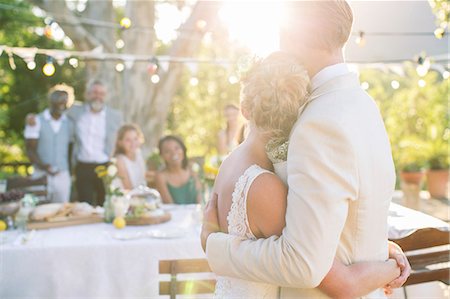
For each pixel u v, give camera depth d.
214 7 5.48
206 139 13.56
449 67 4.91
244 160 1.47
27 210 3.22
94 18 8.00
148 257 2.84
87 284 2.80
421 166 8.23
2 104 12.79
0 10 11.66
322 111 1.33
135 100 8.02
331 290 1.36
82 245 2.80
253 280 1.37
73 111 5.85
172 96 8.17
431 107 9.41
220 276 1.50
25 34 12.42
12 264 2.75
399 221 2.51
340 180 1.29
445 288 2.80
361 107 1.37
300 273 1.27
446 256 2.34
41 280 2.77
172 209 3.82
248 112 1.45
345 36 1.42
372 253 1.41
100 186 5.80
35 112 12.87
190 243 2.86
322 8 1.40
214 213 1.53
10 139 13.03
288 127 1.41
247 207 1.39
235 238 1.41
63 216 3.40
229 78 4.61
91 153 5.78
